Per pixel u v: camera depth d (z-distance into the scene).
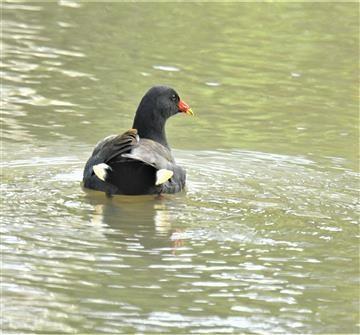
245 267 12.22
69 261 12.07
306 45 25.95
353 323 10.80
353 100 21.66
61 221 13.53
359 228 13.81
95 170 14.33
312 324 10.74
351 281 11.93
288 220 14.07
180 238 13.09
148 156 14.47
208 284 11.64
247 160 17.22
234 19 28.23
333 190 15.63
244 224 13.80
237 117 20.11
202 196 15.06
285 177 16.28
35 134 18.02
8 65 22.75
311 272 12.17
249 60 24.30
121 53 24.30
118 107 20.09
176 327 10.51
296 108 20.89
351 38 26.73
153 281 11.63
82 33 25.94
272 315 10.92
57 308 10.77
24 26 26.33
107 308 10.87
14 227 13.13
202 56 24.39
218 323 10.65
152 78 22.30
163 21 27.67
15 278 11.48
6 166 15.98
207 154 17.52
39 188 14.95
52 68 22.69
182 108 16.75
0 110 19.44
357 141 18.77
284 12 29.25
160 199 14.82
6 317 10.52
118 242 12.84
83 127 18.64
